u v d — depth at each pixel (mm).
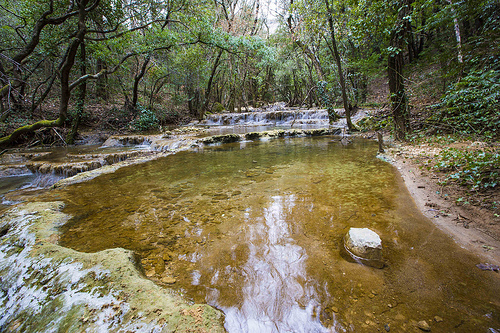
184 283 1796
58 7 8859
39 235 2512
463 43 4445
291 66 19766
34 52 9805
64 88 7363
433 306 1505
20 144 8766
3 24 10281
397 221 2588
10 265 2041
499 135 4656
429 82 6434
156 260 2107
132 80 14422
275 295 1656
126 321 1374
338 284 1735
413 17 5465
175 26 12164
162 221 2875
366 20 6043
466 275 1752
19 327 1449
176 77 15523
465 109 5277
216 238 2438
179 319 1376
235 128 12703
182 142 8234
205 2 11484
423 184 3502
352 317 1454
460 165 3559
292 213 2914
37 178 5621
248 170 5035
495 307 1469
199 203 3379
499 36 3857
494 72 3824
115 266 1857
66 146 9312
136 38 11359
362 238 2074
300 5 9781
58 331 1354
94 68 13352
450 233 2285
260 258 2078
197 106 19203
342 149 6824
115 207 3354
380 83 18500
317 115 14430
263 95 28922
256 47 13320
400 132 6824
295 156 6199
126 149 8516
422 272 1811
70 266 1890
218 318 1433
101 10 9516
